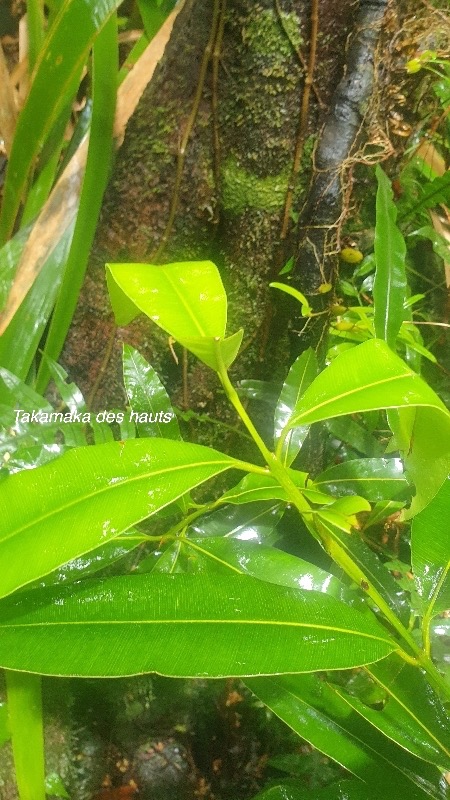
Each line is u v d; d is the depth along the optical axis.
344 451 0.75
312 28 0.52
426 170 0.78
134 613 0.38
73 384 0.57
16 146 0.59
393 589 0.47
